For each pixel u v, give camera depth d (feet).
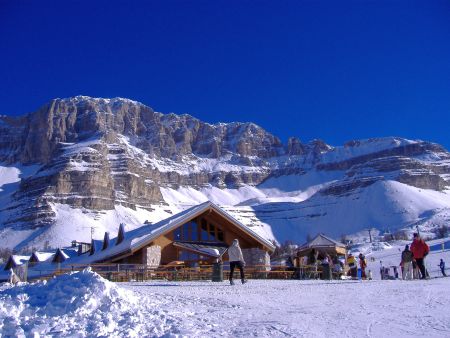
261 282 71.36
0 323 30.99
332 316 34.45
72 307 34.63
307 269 112.16
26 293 38.96
